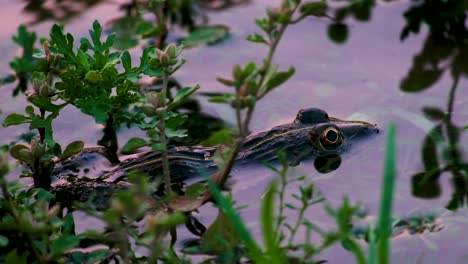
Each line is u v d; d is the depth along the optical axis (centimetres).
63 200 675
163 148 583
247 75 522
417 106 807
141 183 509
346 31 965
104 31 963
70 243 534
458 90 834
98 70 665
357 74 873
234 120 806
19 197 609
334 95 837
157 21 953
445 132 759
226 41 948
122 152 754
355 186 680
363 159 726
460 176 684
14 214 563
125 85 673
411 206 639
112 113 675
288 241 589
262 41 547
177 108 823
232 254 548
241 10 1025
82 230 623
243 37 958
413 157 720
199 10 1027
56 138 773
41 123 653
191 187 601
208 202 643
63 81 651
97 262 570
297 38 954
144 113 613
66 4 1052
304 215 628
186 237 605
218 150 597
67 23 987
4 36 966
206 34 961
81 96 658
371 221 615
